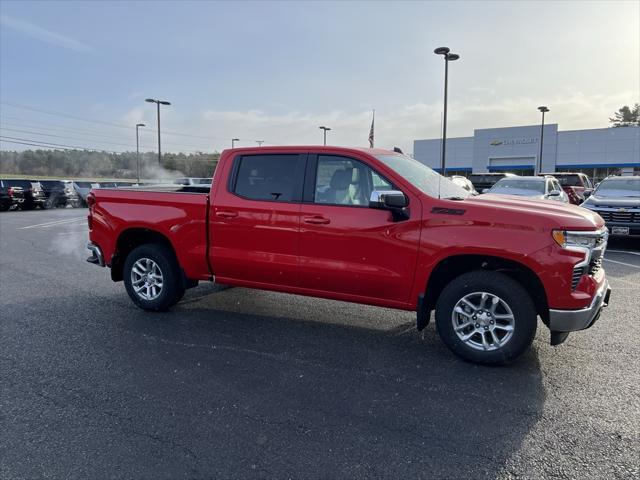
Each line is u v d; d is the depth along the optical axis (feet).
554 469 8.61
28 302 19.86
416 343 15.10
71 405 10.95
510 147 169.17
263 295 20.98
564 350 14.42
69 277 25.00
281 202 15.31
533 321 12.63
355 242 14.19
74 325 16.75
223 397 11.35
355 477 8.38
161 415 10.50
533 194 40.83
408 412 10.66
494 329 13.06
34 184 91.81
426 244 13.28
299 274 15.15
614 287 22.62
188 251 16.99
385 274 13.92
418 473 8.49
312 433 9.78
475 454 9.07
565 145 160.97
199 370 12.92
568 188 60.49
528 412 10.66
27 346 14.69
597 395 11.48
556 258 12.11
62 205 96.27
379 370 12.96
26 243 38.93
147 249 17.94
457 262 13.76
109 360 13.60
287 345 14.85
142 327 16.56
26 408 10.81
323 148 15.12
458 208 13.07
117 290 22.03
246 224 15.79
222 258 16.37
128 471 8.53
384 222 13.79
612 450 9.20
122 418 10.37
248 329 16.38
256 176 15.94
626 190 38.70
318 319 17.53
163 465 8.71
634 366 13.21
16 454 9.04
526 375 12.65
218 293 21.25
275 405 10.97
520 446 9.33
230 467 8.65
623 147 152.76
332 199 14.74
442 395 11.49
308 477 8.38
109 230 18.51
